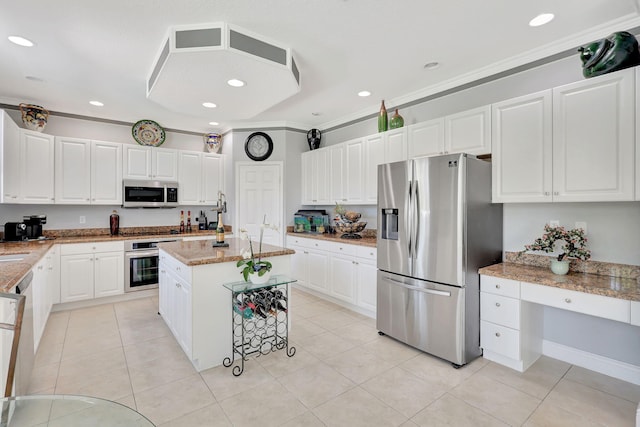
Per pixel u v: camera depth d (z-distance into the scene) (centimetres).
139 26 226
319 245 424
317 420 186
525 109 246
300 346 285
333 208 489
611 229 232
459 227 248
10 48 258
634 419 187
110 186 432
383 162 372
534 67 269
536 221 269
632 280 217
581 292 204
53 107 408
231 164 507
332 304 408
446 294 255
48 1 197
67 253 371
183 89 294
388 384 224
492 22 226
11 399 131
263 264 250
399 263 291
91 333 307
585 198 216
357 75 315
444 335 256
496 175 264
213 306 248
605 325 239
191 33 224
